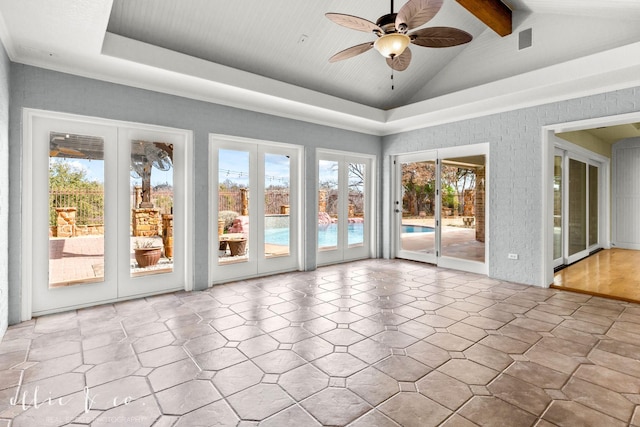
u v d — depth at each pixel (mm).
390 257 6457
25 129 3096
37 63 3129
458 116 5102
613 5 3363
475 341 2652
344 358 2373
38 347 2549
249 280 4699
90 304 3537
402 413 1759
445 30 2576
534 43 4309
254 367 2246
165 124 3906
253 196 4824
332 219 5887
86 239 3523
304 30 3984
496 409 1789
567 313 3301
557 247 5551
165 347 2551
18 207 3068
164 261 4031
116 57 3072
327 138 5602
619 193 7660
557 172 5461
